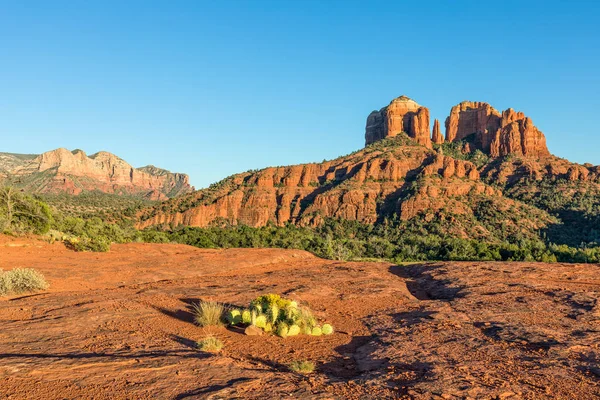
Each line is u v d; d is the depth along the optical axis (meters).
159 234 67.44
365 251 83.81
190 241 74.75
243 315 11.27
